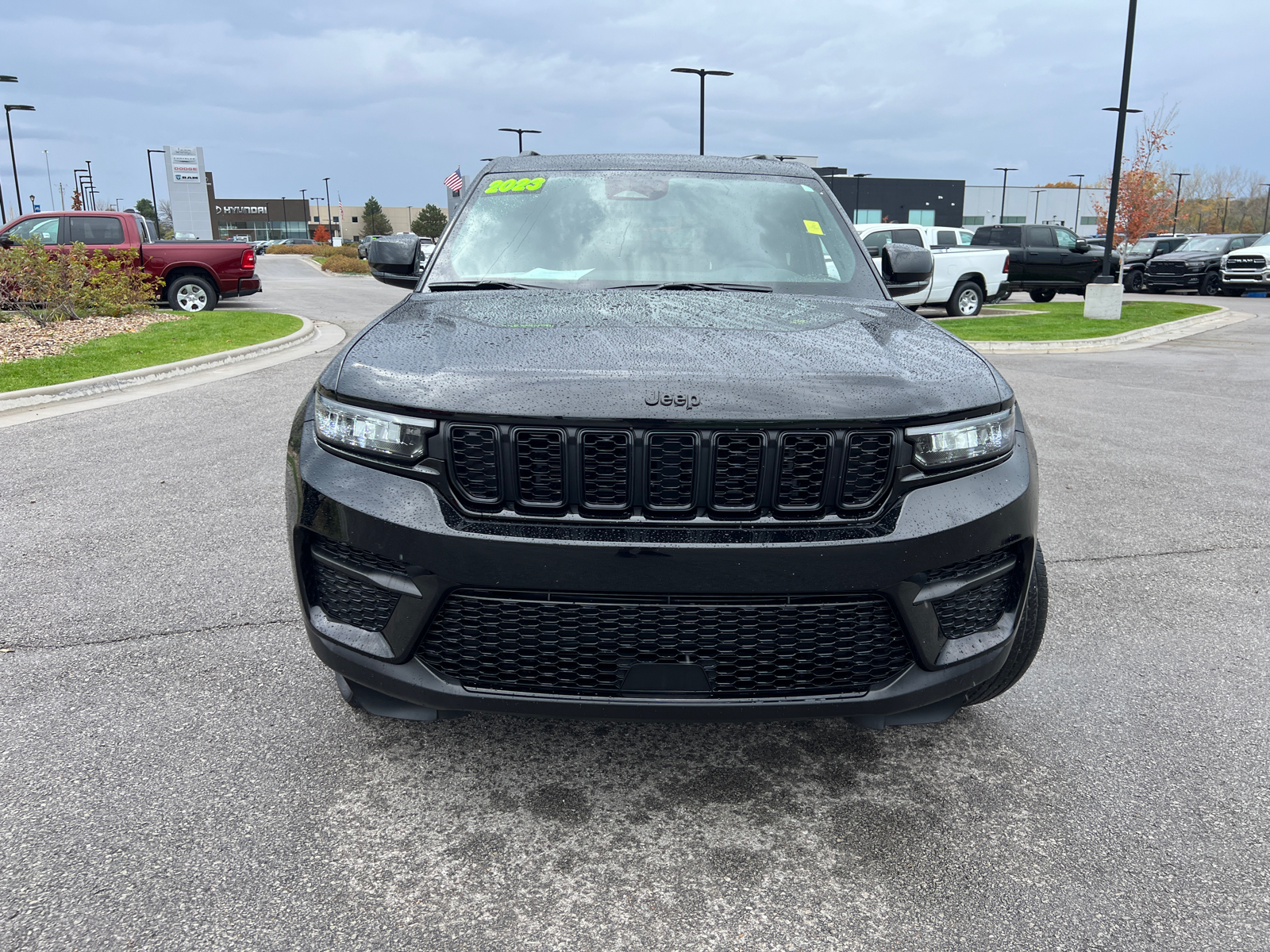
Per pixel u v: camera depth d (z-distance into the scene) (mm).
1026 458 2420
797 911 2082
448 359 2293
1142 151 27688
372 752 2729
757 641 2129
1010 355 13555
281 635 3508
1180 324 17547
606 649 2125
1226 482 5992
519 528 2086
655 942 1979
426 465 2146
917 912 2080
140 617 3648
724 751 2785
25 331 12719
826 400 2105
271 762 2662
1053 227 22594
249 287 17750
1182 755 2762
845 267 3383
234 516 4957
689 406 2045
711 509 2082
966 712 3033
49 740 2754
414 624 2172
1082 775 2656
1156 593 4059
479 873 2201
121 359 10352
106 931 1973
